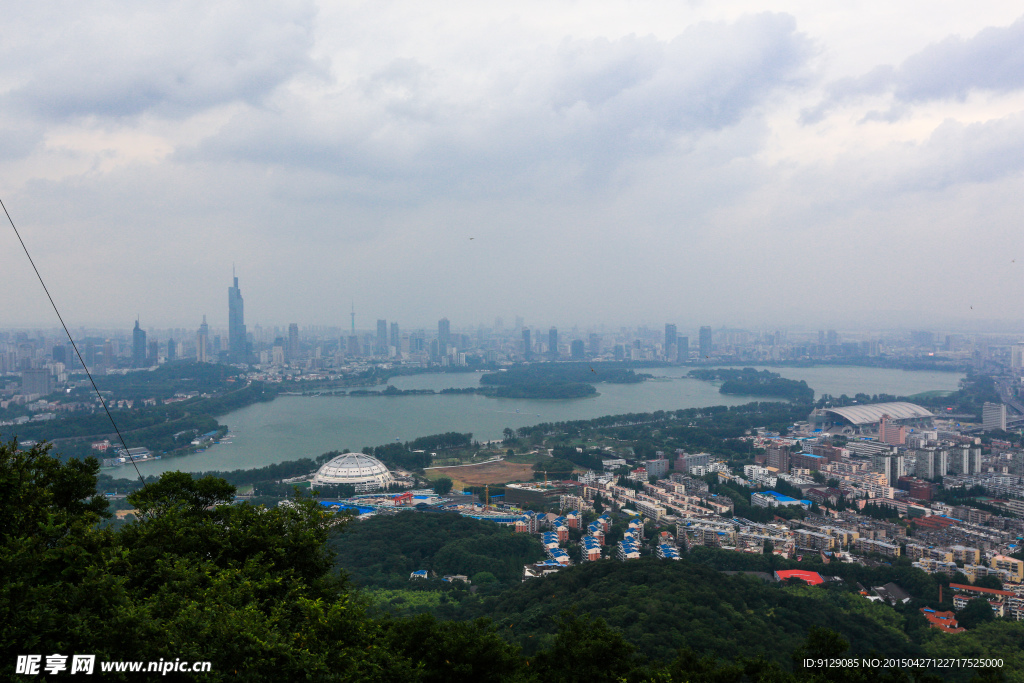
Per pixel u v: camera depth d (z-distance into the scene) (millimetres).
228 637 63656
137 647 61094
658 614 166875
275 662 64938
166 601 68500
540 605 190750
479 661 90875
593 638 101250
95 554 75812
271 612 75188
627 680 95562
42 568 70312
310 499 98688
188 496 102688
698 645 152375
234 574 77938
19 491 81438
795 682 99438
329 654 71062
